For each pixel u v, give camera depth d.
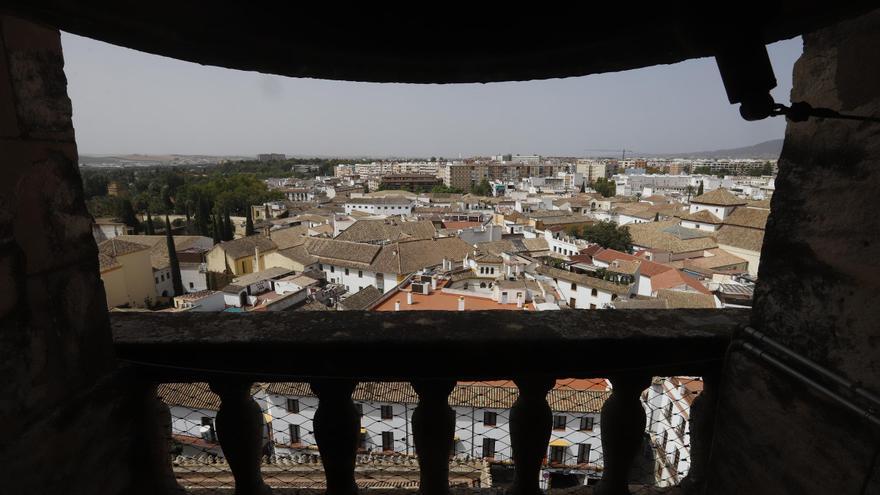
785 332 1.66
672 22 1.13
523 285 28.28
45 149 1.52
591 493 2.35
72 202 1.63
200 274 48.09
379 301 27.38
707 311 2.20
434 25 1.19
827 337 1.49
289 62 1.34
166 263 47.59
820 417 1.50
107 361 1.79
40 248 1.49
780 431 1.66
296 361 1.91
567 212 71.50
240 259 47.00
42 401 1.50
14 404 1.40
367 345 1.88
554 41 1.25
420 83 1.53
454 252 44.78
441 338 1.88
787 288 1.65
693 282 31.42
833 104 1.45
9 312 1.38
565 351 1.92
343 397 1.98
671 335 1.95
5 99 1.36
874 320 1.33
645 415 2.08
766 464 1.73
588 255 43.84
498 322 2.04
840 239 1.43
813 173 1.53
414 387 1.99
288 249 48.19
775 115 1.17
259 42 1.23
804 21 1.11
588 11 1.12
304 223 71.19
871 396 1.32
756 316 1.80
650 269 35.75
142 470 2.01
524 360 1.92
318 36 1.22
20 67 1.42
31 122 1.46
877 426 1.31
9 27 1.38
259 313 2.14
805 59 1.56
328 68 1.39
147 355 1.90
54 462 1.54
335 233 61.91
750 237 48.19
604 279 34.66
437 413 2.00
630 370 1.95
